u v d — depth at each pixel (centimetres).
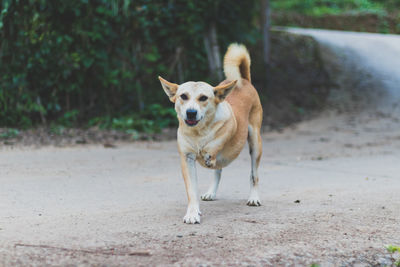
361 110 1598
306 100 1689
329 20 3297
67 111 1180
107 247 374
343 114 1548
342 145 1084
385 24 3244
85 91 1214
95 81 1200
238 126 508
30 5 1064
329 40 2425
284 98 1673
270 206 537
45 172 690
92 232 412
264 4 1764
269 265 354
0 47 1070
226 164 520
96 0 1149
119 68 1231
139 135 1084
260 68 1759
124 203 530
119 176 691
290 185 668
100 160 810
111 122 1166
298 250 385
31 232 406
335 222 465
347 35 2625
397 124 1395
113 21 1190
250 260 359
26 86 1099
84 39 1130
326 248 394
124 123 1134
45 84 1120
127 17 1185
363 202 553
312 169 803
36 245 371
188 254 365
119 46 1230
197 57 1396
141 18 1216
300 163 862
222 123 472
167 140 1075
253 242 398
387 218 485
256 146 557
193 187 477
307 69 2005
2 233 399
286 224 454
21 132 1014
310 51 2200
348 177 733
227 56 564
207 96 455
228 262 353
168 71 1340
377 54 2272
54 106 1149
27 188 587
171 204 532
